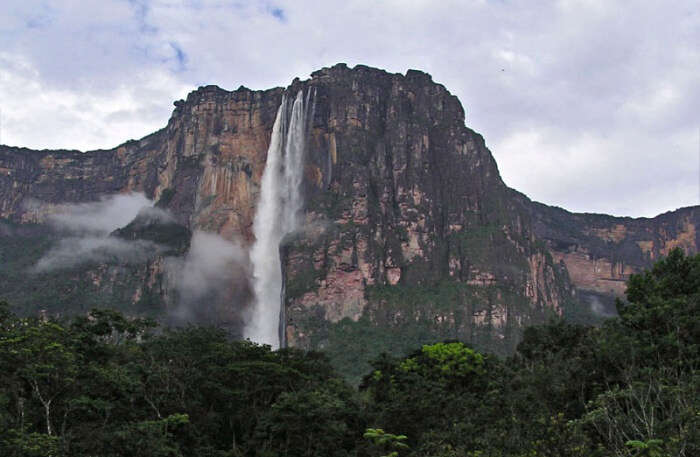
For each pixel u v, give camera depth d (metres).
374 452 59.12
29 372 49.94
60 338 59.25
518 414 51.25
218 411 68.75
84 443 50.28
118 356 68.00
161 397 62.84
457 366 85.00
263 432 64.25
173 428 59.44
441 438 55.03
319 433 63.69
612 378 49.41
